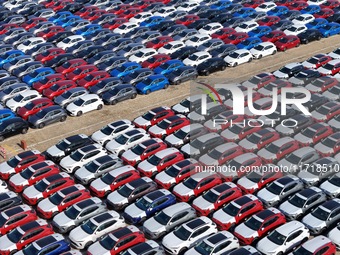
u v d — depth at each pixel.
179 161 46.72
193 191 43.56
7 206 42.78
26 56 65.69
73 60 64.19
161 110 53.84
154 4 80.38
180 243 38.44
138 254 37.00
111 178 44.84
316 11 78.69
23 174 45.94
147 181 44.31
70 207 41.94
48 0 83.75
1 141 52.69
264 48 67.69
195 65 64.06
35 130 54.31
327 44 71.38
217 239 38.03
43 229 39.81
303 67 61.84
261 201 42.72
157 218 40.81
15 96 57.31
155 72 62.38
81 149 48.53
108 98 57.75
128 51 66.75
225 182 44.22
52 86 58.72
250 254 36.31
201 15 77.81
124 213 41.97
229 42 69.31
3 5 82.62
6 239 39.19
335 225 40.38
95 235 39.62
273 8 79.12
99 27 74.12
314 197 42.00
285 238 38.16
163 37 69.44
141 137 50.50
